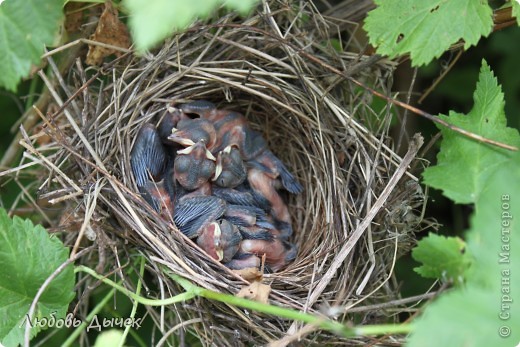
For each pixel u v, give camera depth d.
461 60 0.43
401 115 0.41
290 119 0.40
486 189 0.32
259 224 0.38
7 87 0.31
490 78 0.33
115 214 0.36
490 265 0.29
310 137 0.39
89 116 0.37
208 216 0.37
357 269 0.36
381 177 0.37
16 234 0.33
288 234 0.40
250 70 0.38
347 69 0.38
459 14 0.33
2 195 0.39
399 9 0.33
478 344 0.28
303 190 0.40
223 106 0.40
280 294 0.35
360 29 0.39
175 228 0.36
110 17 0.36
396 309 0.34
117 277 0.37
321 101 0.38
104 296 0.37
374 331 0.30
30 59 0.31
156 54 0.38
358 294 0.35
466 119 0.33
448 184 0.32
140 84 0.37
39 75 0.37
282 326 0.34
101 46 0.37
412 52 0.33
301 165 0.40
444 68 0.38
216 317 0.35
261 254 0.38
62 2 0.32
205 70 0.38
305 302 0.35
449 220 0.42
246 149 0.39
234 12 0.37
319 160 0.39
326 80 0.38
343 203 0.37
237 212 0.38
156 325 0.36
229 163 0.39
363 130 0.37
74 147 0.36
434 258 0.31
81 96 0.37
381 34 0.33
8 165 0.38
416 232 0.37
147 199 0.37
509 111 0.41
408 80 0.42
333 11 0.39
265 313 0.34
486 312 0.28
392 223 0.36
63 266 0.33
